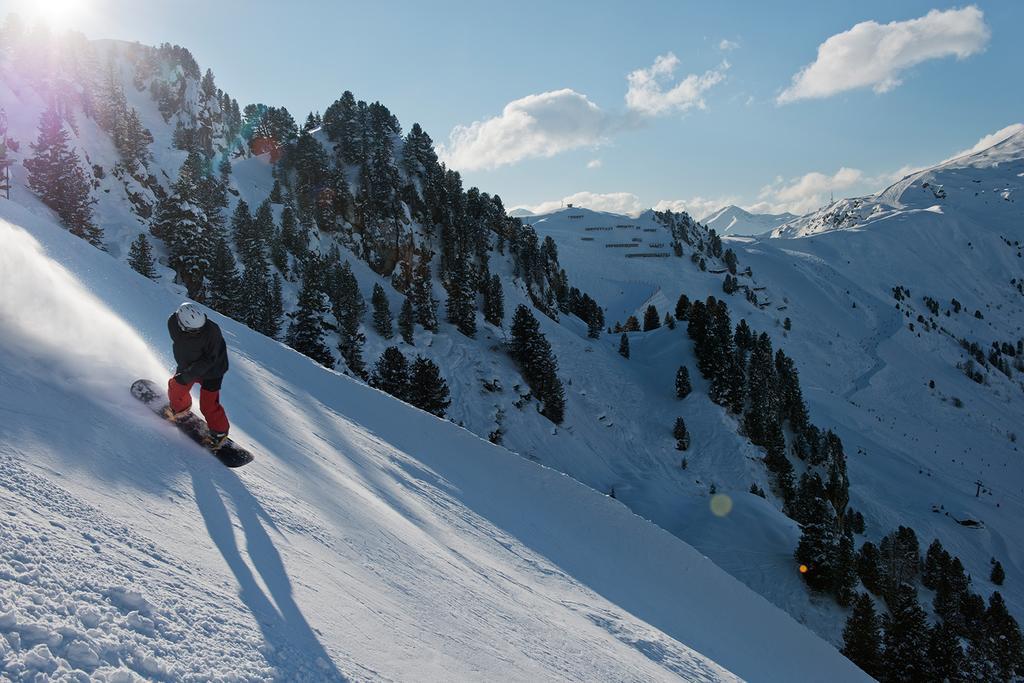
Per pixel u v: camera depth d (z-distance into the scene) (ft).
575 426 281.54
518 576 25.11
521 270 432.25
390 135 437.17
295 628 9.33
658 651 24.80
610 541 42.19
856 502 337.52
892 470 410.72
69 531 8.41
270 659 8.09
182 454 14.58
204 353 15.25
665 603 36.52
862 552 208.74
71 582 7.27
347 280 251.60
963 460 485.15
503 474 44.88
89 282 31.42
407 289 341.62
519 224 455.63
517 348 282.56
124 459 12.39
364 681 8.80
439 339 281.13
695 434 297.94
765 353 377.30
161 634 7.36
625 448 285.23
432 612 13.76
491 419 246.88
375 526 18.33
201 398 15.84
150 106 386.52
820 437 369.71
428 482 34.24
